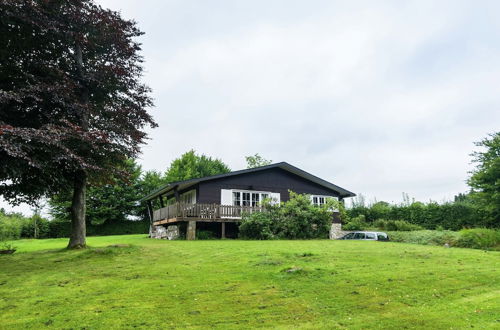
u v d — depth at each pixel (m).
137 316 5.37
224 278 7.71
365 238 19.31
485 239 15.49
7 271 9.24
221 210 20.80
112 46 14.39
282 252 10.95
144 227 39.56
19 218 35.75
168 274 8.33
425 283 7.17
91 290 6.98
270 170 24.72
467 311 5.49
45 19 11.70
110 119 14.30
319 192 26.81
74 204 13.52
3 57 12.19
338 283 7.12
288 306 5.81
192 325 5.00
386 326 4.90
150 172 44.53
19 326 5.04
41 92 11.49
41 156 10.92
